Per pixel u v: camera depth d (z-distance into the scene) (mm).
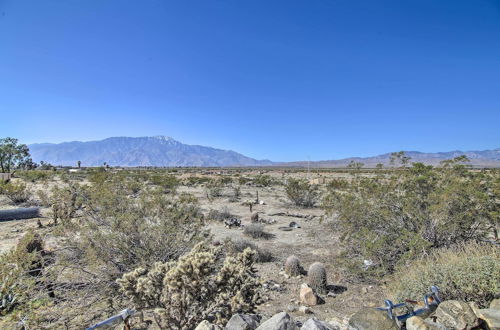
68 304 4414
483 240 6453
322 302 5660
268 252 8266
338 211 8492
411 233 6363
